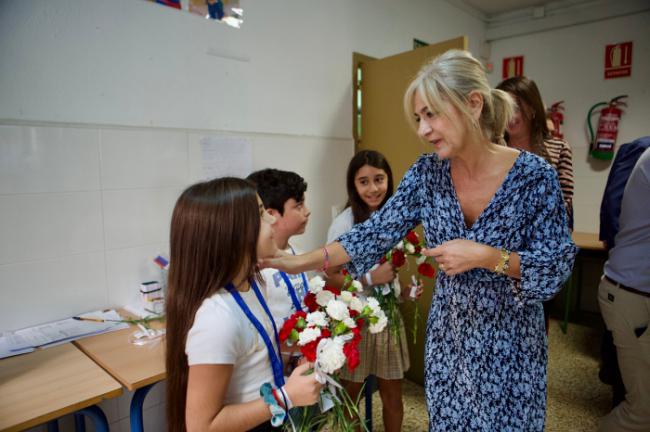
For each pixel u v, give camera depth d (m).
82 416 1.59
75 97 1.67
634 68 3.65
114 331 1.62
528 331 1.06
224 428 0.88
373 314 1.20
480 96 0.99
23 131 1.56
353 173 1.87
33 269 1.61
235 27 2.18
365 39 2.95
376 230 1.24
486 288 1.05
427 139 1.03
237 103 2.22
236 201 0.97
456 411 1.11
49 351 1.45
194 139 2.05
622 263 1.74
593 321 3.85
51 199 1.64
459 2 3.86
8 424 1.05
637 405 1.72
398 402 1.90
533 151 1.98
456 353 1.11
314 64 2.61
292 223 1.63
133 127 1.84
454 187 1.11
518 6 4.08
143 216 1.90
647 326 1.68
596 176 3.92
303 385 0.93
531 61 4.20
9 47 1.51
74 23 1.65
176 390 0.98
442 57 1.02
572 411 2.41
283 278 1.53
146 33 1.85
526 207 1.01
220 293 0.98
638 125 3.68
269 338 1.03
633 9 3.56
